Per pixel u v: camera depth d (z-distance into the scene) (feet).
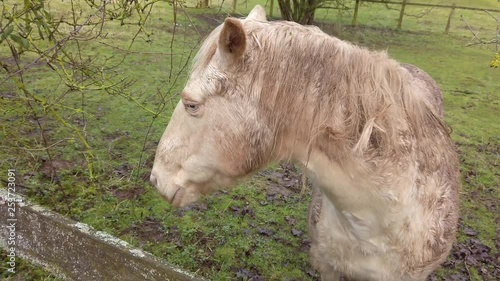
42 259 6.17
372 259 6.12
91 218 11.28
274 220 12.36
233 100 5.17
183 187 5.84
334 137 5.12
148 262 5.01
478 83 28.89
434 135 6.26
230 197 13.15
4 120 14.79
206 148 5.48
